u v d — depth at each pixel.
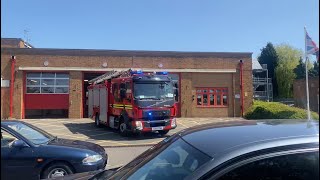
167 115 18.14
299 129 3.07
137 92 17.69
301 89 39.75
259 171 2.64
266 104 31.22
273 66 79.94
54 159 7.69
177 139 3.72
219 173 2.66
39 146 7.79
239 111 33.31
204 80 33.12
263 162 2.67
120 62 32.03
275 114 28.09
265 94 72.56
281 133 2.98
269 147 2.73
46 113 31.66
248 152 2.71
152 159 3.59
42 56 31.28
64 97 31.58
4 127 7.83
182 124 26.67
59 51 31.44
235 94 33.31
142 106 17.61
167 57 32.56
